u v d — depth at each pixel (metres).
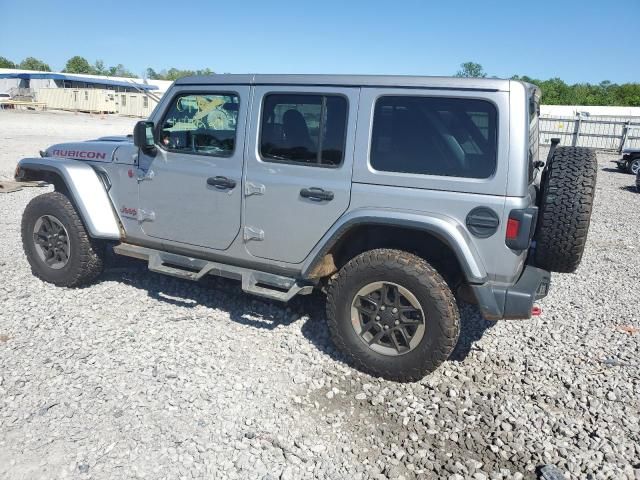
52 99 47.22
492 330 4.85
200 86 4.45
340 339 3.99
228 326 4.63
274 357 4.16
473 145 3.55
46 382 3.66
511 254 3.51
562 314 5.32
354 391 3.78
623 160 18.41
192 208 4.57
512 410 3.63
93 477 2.84
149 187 4.79
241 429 3.30
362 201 3.84
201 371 3.90
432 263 4.01
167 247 4.84
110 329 4.47
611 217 10.73
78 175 4.95
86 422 3.27
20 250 6.50
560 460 3.16
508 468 3.10
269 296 4.16
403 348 3.85
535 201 3.98
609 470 3.07
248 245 4.36
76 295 5.14
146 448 3.08
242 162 4.27
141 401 3.50
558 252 3.75
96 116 40.78
